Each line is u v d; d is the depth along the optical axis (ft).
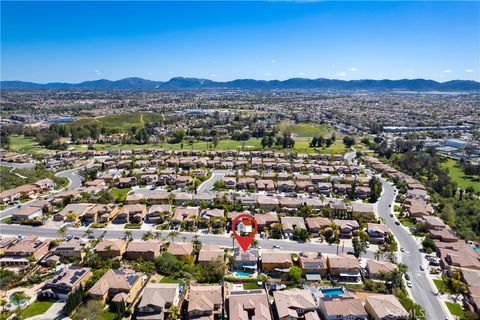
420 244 455.22
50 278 358.43
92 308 297.33
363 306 311.06
